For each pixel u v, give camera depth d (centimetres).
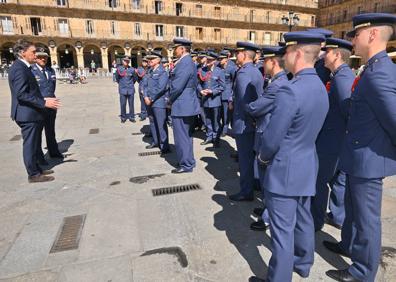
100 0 3741
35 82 466
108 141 726
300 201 246
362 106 226
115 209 386
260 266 279
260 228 335
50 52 3669
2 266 281
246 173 398
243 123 386
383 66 210
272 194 228
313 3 4744
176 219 361
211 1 4216
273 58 309
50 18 3581
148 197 420
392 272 268
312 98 212
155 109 598
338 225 346
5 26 3453
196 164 557
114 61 3888
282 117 209
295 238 257
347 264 282
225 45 4344
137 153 628
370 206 232
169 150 630
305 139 220
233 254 296
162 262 284
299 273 266
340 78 287
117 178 490
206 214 373
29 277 267
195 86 497
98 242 316
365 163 226
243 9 4388
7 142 721
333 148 307
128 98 952
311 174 225
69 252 300
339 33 4409
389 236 321
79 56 3797
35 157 480
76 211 382
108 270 274
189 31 4169
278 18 4578
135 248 305
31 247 309
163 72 590
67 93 1855
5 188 454
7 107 1269
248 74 381
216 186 456
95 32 3791
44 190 445
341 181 338
